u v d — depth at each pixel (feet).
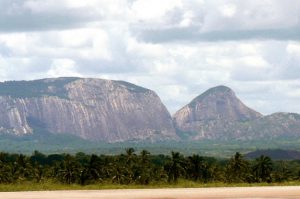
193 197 602.03
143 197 600.39
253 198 583.17
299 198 580.30
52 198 591.37
